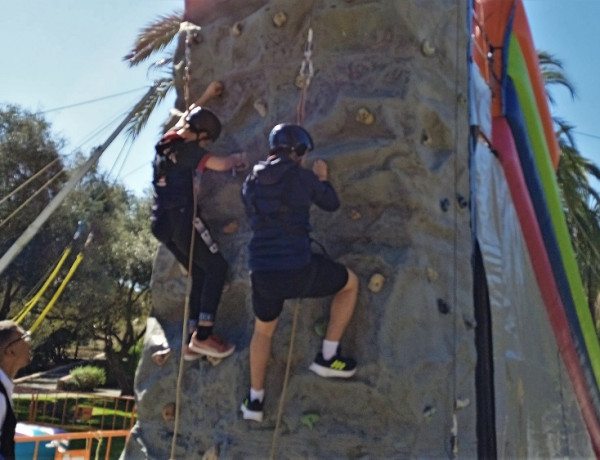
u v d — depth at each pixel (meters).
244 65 4.88
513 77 6.58
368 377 3.85
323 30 4.53
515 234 5.77
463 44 4.83
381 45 4.43
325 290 3.81
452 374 4.13
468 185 4.70
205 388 4.34
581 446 6.14
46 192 20.86
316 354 4.01
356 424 3.84
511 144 6.12
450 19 4.75
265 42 4.71
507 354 4.97
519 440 4.90
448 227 4.43
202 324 4.25
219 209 4.73
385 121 4.27
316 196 3.83
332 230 4.28
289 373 4.03
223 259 4.43
